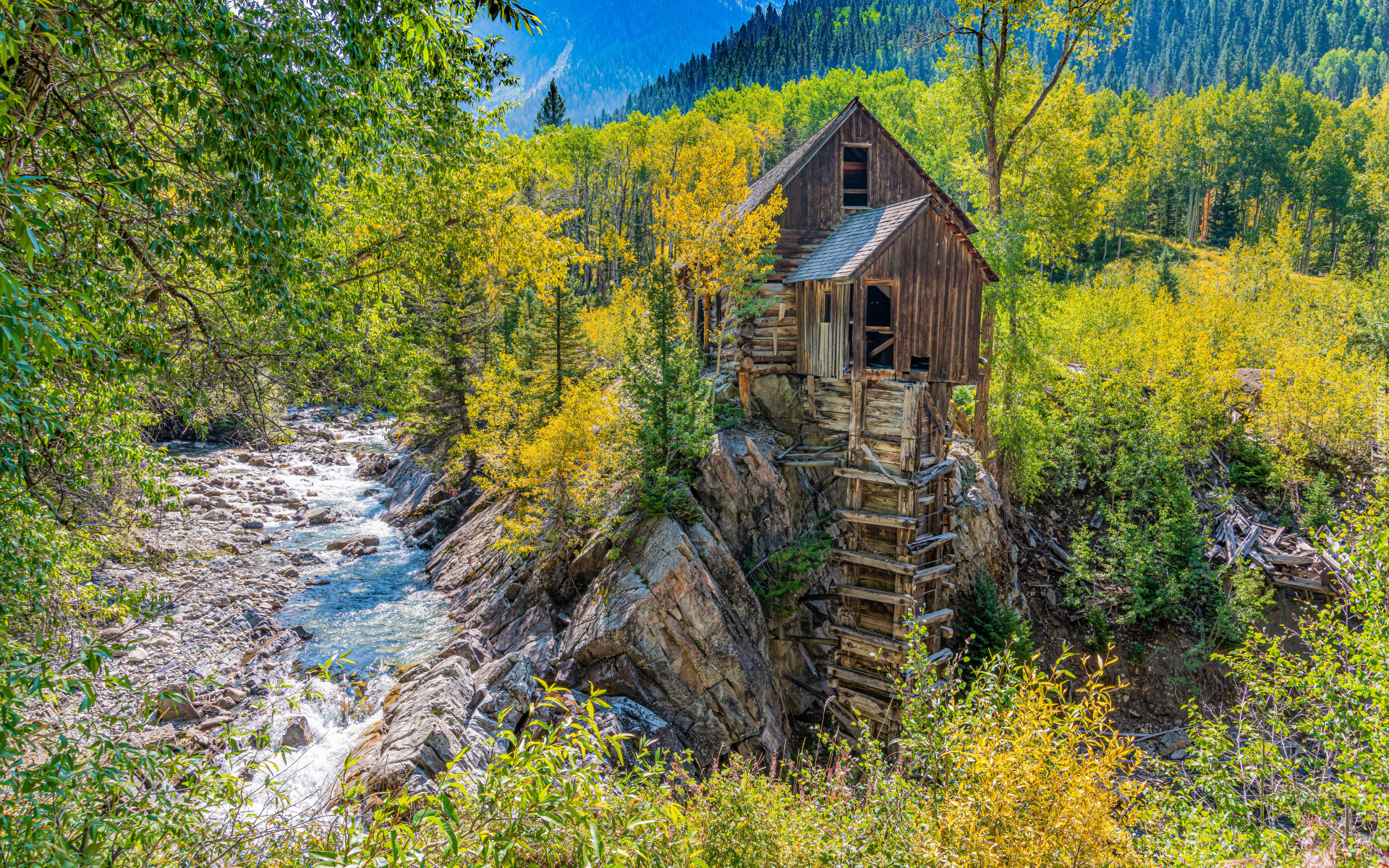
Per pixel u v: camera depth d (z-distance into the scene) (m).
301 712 14.79
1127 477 25.78
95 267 6.90
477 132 14.32
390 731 12.27
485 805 4.39
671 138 78.62
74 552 9.81
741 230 19.72
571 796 4.40
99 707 11.53
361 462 39.00
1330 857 7.52
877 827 6.34
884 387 18.41
